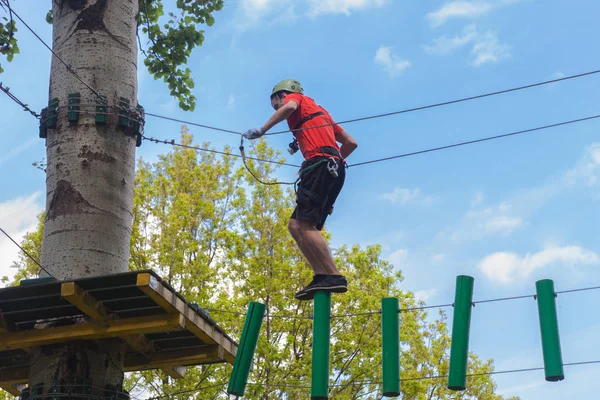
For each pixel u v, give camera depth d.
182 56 12.60
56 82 8.22
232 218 18.05
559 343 6.13
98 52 8.29
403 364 16.91
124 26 8.59
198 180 18.59
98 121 7.94
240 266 16.91
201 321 7.20
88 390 6.93
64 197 7.68
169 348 7.89
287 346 15.62
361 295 16.19
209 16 12.72
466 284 6.45
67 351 7.00
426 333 18.52
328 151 6.84
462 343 6.23
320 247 6.62
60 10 8.60
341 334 15.91
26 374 7.79
